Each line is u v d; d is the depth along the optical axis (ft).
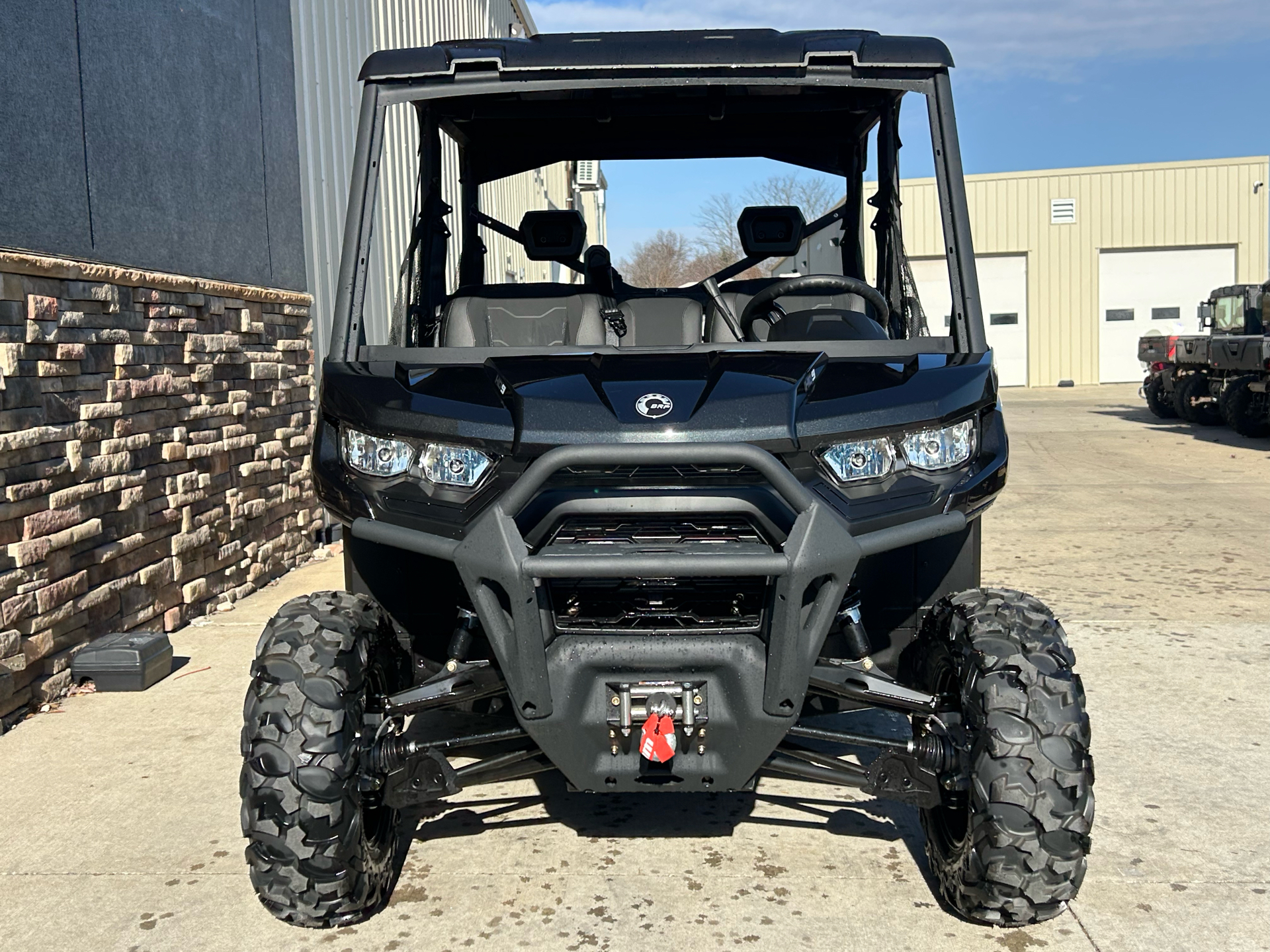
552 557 8.14
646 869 10.41
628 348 10.21
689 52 10.23
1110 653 17.13
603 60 10.23
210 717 14.49
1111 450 47.55
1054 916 8.82
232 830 11.25
